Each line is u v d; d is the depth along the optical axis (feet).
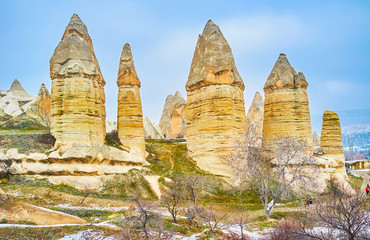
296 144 173.17
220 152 189.37
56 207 131.13
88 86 177.88
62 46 182.91
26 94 299.58
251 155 161.48
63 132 170.91
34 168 161.17
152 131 321.73
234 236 113.29
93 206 140.36
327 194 186.70
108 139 194.18
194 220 127.54
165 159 206.28
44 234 99.19
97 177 164.45
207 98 197.26
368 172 275.80
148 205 121.49
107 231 105.40
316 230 115.14
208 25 213.66
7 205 111.86
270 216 140.87
